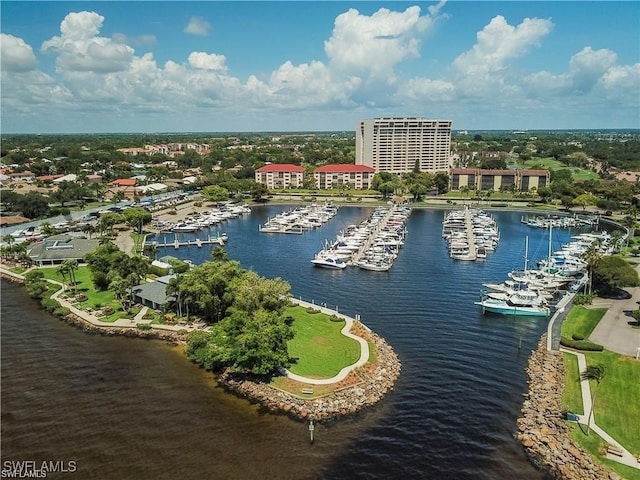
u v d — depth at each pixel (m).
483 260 195.38
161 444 76.81
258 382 93.31
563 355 103.69
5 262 187.00
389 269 181.25
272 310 112.88
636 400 84.81
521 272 171.25
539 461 72.38
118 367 103.19
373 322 127.12
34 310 137.25
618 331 115.00
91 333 120.69
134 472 70.50
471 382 95.88
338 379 93.88
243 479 68.94
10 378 98.38
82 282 158.00
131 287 137.25
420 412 85.38
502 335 118.81
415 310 136.38
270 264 192.12
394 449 75.56
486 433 79.44
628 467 68.62
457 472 70.44
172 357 107.62
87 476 69.88
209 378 98.06
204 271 126.50
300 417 83.69
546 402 85.62
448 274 174.50
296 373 96.00
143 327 120.19
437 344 113.62
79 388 94.31
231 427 81.19
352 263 189.62
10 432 80.12
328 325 120.19
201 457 73.75
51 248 188.62
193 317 126.88
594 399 85.38
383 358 103.31
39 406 87.94
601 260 144.62
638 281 137.62
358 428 80.81
